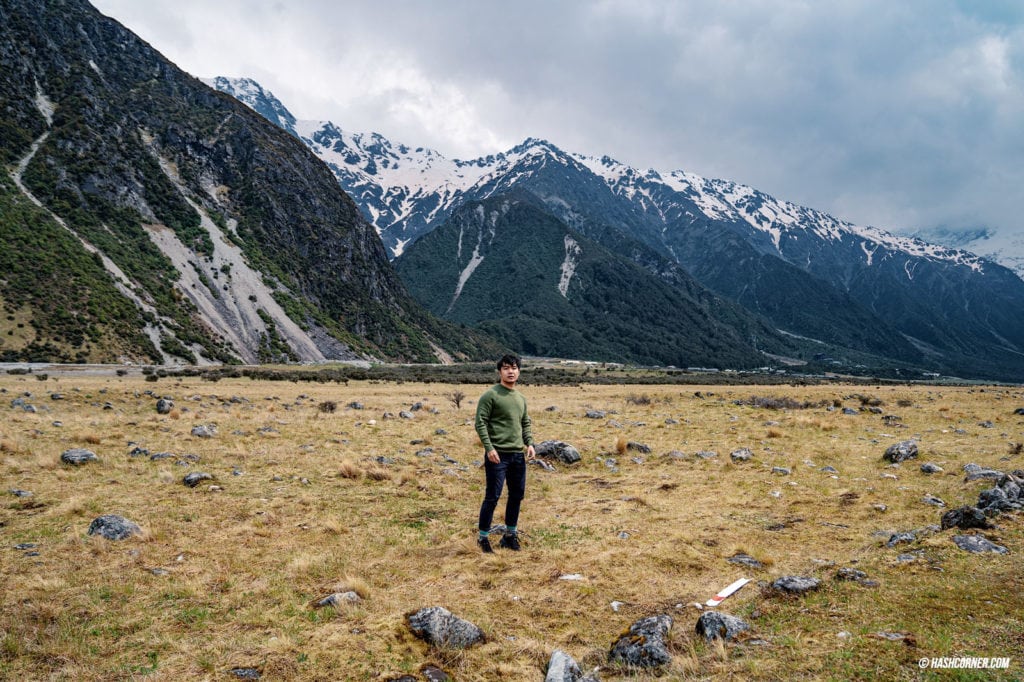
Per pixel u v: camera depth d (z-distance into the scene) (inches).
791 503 377.4
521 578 253.3
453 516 356.5
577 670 169.6
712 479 459.8
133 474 429.1
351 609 209.8
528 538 313.0
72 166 5521.7
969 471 437.4
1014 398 1339.8
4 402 848.3
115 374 2652.6
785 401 1155.3
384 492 410.6
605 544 299.4
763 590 230.2
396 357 6791.3
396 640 188.2
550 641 196.2
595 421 872.9
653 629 190.1
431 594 232.7
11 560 249.1
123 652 175.9
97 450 511.5
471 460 559.5
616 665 175.8
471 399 1624.0
